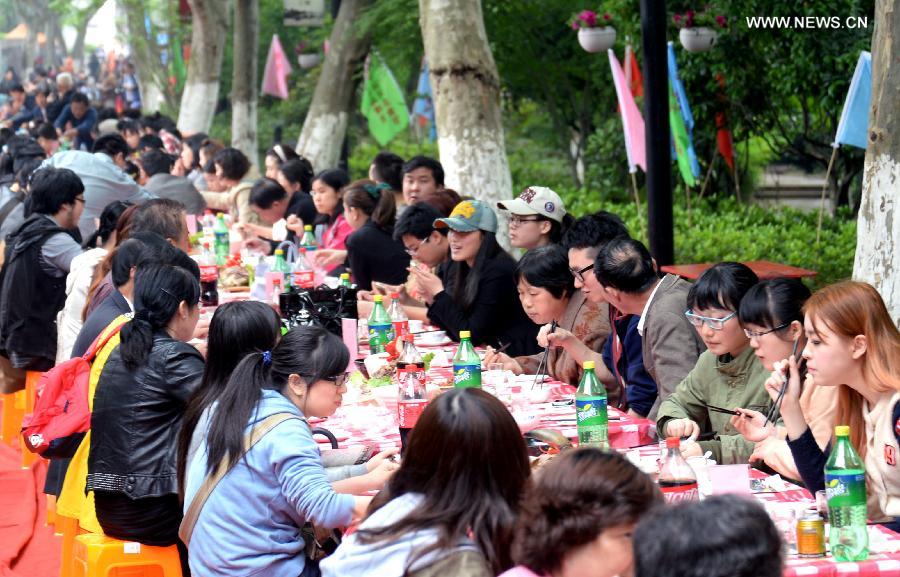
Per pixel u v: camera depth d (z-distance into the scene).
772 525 2.49
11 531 8.32
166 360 5.82
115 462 5.79
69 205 9.71
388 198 10.59
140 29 38.59
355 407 6.71
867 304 4.74
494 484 3.63
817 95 17.17
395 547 3.58
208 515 4.94
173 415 5.82
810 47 16.36
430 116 27.89
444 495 3.63
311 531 5.19
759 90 18.08
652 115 10.81
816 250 15.58
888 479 4.77
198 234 13.22
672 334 6.44
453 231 8.70
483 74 13.38
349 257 10.62
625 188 21.77
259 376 5.07
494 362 7.74
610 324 7.33
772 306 5.37
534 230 8.85
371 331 8.30
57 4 39.78
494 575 3.60
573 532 3.05
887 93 8.27
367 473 5.41
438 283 8.78
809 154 18.78
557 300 7.45
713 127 18.55
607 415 6.05
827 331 4.76
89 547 5.85
